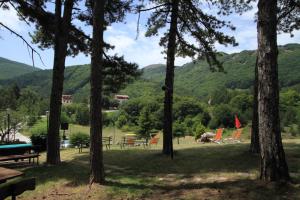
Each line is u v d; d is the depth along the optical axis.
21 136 39.38
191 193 8.52
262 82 8.65
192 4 15.69
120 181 10.26
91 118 9.91
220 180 9.74
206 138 28.86
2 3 13.77
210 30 15.91
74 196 9.05
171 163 13.06
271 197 7.66
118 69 17.70
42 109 58.25
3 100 62.25
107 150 18.84
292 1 14.74
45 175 11.87
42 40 17.39
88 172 11.84
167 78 15.20
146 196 8.62
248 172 10.45
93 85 9.90
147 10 15.33
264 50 8.62
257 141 13.47
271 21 8.64
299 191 7.87
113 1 16.09
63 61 14.41
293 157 12.68
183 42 16.83
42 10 14.69
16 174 7.49
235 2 15.14
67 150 21.66
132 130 55.38
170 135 14.98
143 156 15.24
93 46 9.94
